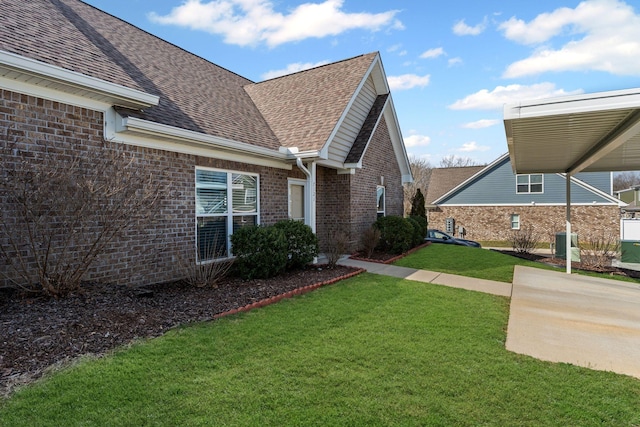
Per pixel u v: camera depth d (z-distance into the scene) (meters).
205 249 7.61
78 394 2.78
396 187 16.00
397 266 9.62
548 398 3.06
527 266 10.75
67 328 3.77
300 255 8.20
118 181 4.86
